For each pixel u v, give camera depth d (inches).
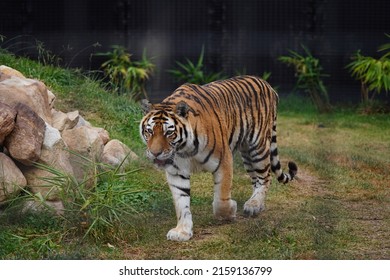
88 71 534.6
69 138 345.1
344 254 279.4
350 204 362.6
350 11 663.1
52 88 475.5
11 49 565.3
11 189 297.1
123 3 622.5
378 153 485.1
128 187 342.6
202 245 286.7
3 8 578.9
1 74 343.9
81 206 292.2
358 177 419.2
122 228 293.0
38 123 306.3
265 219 322.0
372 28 661.3
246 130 326.0
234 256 274.7
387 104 672.4
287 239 293.0
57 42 588.1
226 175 303.3
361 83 676.1
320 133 556.7
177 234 291.9
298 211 338.6
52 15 588.1
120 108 493.0
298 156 459.5
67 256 266.4
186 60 663.1
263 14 667.4
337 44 670.5
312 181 409.7
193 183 386.0
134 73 589.9
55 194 305.9
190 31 652.1
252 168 341.4
